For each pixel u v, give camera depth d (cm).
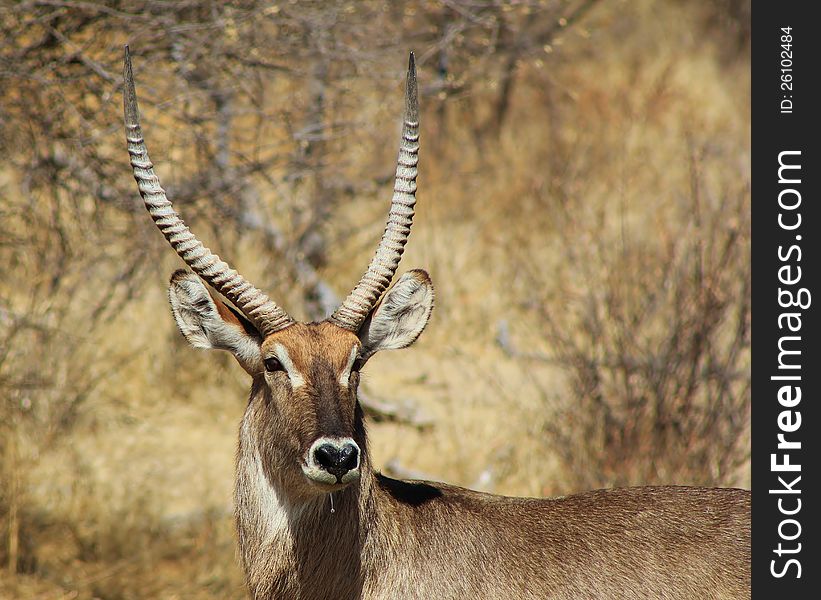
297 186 1662
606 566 754
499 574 757
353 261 1786
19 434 1309
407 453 1395
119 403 1453
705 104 2425
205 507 1267
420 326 789
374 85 1461
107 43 1276
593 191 2009
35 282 1352
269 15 1266
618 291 1295
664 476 1167
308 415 709
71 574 1177
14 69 1184
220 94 1318
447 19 1691
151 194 749
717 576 750
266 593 767
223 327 758
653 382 1195
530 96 2320
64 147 1272
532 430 1370
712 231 1284
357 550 757
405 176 766
